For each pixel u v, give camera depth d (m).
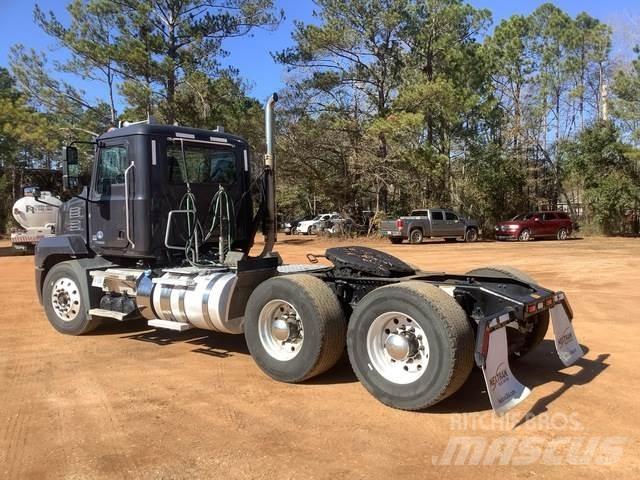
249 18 26.67
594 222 35.50
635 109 31.88
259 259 6.11
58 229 8.15
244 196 7.84
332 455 3.92
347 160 31.69
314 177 32.56
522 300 4.93
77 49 24.05
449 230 28.80
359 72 31.62
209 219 7.38
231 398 5.11
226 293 5.88
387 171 31.02
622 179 34.56
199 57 26.98
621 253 20.66
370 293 5.00
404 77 31.50
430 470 3.69
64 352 6.77
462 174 35.91
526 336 5.99
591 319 8.43
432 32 32.16
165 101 25.64
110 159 7.23
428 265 16.48
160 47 25.41
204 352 6.73
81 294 7.43
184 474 3.68
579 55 42.31
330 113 31.69
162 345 7.09
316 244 27.58
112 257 7.52
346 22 30.19
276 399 5.07
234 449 4.04
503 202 36.59
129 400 5.07
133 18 24.56
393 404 4.79
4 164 37.34
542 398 5.03
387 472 3.67
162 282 6.45
